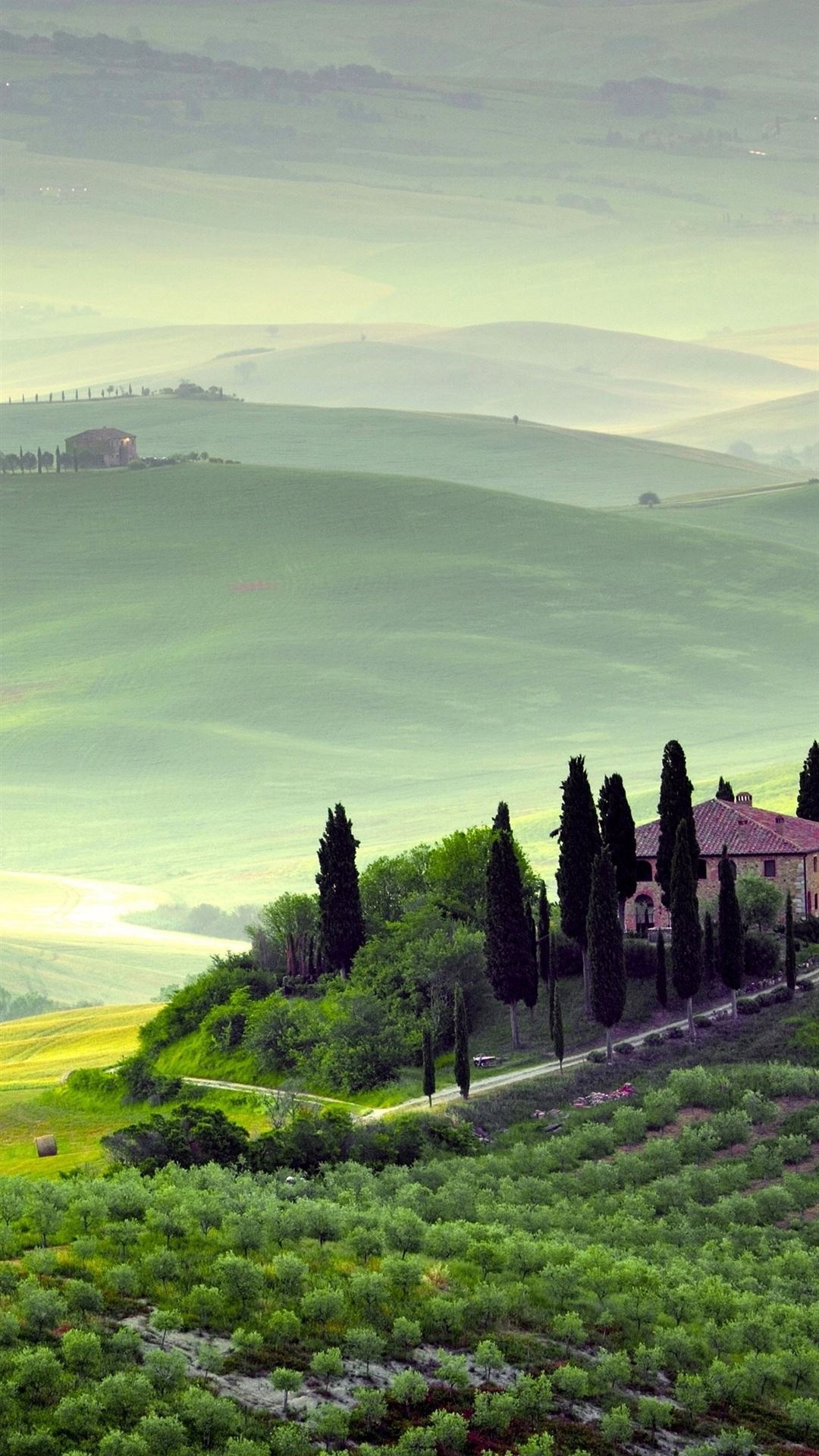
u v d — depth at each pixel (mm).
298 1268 163250
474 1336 161000
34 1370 142500
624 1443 148125
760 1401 158875
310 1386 149250
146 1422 137750
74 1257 166125
